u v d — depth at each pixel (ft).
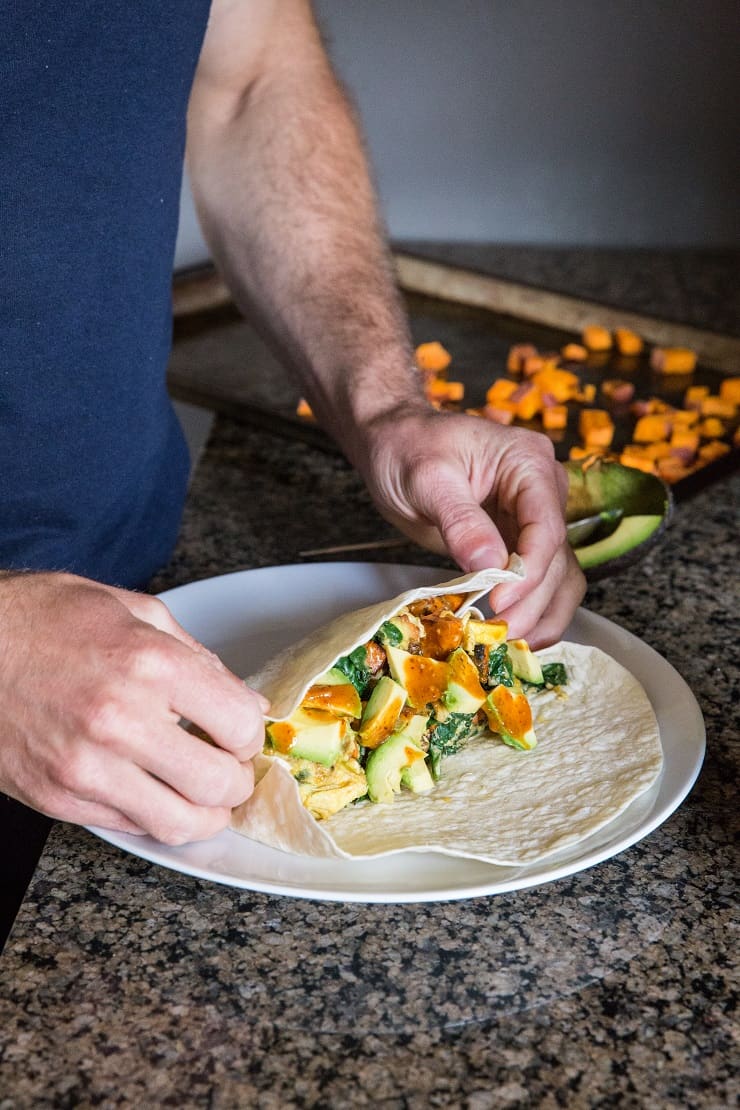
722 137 11.58
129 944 3.29
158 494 5.63
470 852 3.48
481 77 11.55
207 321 9.41
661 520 5.34
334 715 3.92
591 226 12.10
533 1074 2.85
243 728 3.34
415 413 5.02
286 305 5.91
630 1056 2.90
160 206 5.00
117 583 5.32
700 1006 3.05
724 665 4.74
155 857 3.42
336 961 3.22
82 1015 3.04
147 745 3.21
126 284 4.87
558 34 11.28
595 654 4.43
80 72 4.43
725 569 5.58
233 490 6.49
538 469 4.60
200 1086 2.83
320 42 6.62
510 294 9.43
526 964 3.20
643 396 8.07
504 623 4.25
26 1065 2.89
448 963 3.20
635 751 3.94
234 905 3.44
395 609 4.01
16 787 3.42
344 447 5.55
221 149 6.24
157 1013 3.05
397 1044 2.94
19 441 4.68
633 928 3.32
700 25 11.13
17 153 4.34
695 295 10.39
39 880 3.55
